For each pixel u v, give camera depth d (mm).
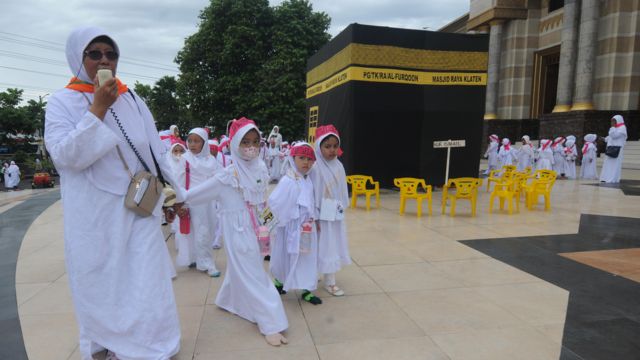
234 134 3230
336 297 3943
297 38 23844
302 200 3557
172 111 43500
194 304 3787
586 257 5223
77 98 2371
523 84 26484
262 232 3230
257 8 24016
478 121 10859
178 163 4922
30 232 6672
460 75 10570
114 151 2406
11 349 2953
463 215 7945
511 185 8281
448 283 4312
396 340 3092
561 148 16766
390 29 9969
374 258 5188
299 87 23750
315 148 3922
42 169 32938
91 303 2338
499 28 26516
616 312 3582
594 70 20328
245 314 3355
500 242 5945
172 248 5770
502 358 2834
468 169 11016
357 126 10086
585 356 2855
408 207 8766
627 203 9445
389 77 10102
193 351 2918
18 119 32281
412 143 10562
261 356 2855
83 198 2336
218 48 23828
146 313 2428
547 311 3604
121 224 2404
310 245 3607
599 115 20094
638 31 19641
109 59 2412
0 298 3914
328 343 3049
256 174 3318
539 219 7586
